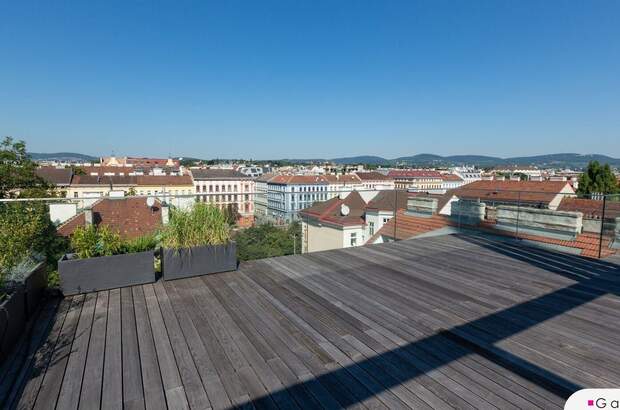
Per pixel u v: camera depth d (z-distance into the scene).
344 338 2.46
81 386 1.92
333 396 1.84
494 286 3.54
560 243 5.15
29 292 2.74
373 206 12.05
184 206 4.05
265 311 2.91
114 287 3.38
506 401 1.80
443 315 2.85
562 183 25.73
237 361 2.17
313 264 4.28
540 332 2.56
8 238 3.30
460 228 6.79
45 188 19.53
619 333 2.55
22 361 2.16
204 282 3.59
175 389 1.90
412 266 4.23
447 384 1.93
